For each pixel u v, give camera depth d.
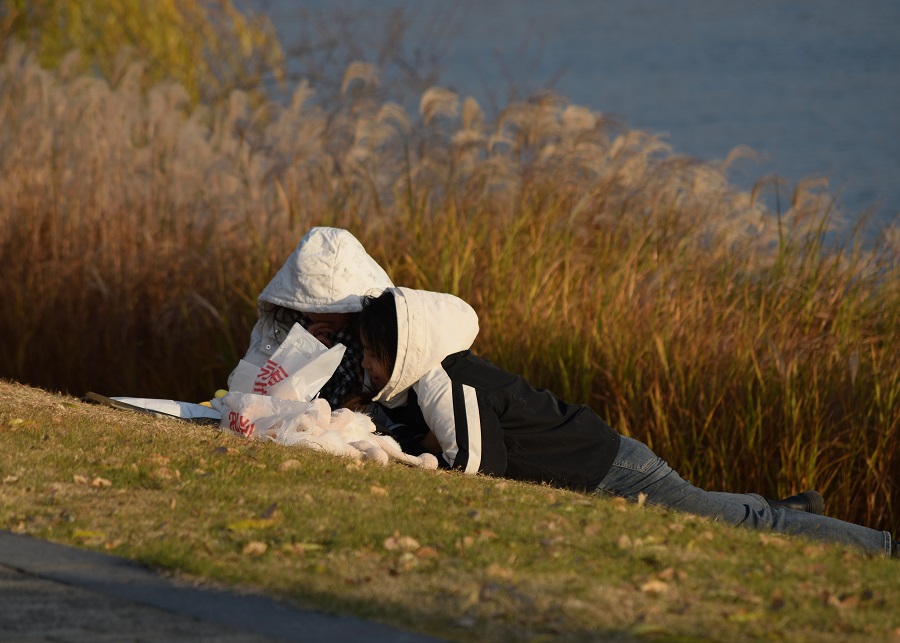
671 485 19.67
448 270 32.72
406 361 19.22
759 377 28.36
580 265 32.91
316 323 21.91
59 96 41.97
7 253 37.62
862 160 95.56
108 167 39.62
